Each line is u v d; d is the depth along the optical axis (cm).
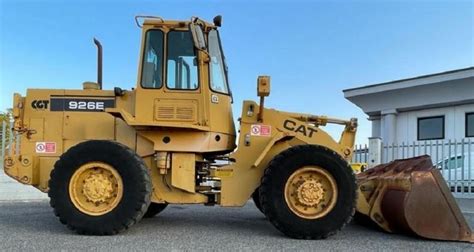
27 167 640
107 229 563
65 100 659
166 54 611
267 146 607
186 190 608
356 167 953
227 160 659
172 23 616
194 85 605
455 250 504
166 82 604
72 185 573
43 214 788
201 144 610
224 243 531
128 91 648
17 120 655
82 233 571
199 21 613
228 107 648
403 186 575
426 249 509
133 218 564
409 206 558
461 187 1120
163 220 724
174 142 611
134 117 598
